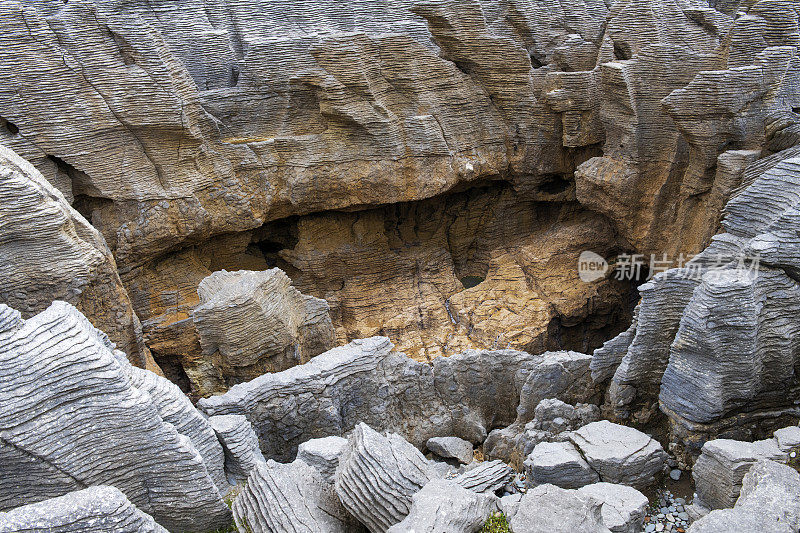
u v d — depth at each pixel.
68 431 8.17
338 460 10.62
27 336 8.05
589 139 19.16
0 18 14.69
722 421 10.98
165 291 18.20
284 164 18.84
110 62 15.89
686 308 10.67
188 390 17.61
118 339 14.31
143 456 8.68
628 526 9.34
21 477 8.07
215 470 10.09
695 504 10.24
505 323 18.62
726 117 15.16
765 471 8.41
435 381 14.30
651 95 17.12
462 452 13.54
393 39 18.14
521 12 19.34
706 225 15.69
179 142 17.11
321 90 18.03
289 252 20.56
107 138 16.39
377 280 20.86
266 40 18.02
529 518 8.60
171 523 9.16
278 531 8.62
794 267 10.34
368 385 13.42
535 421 12.52
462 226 22.41
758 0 17.11
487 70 19.38
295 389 12.58
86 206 17.14
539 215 22.45
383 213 21.08
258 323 14.34
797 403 11.23
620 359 13.00
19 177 12.36
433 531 8.02
